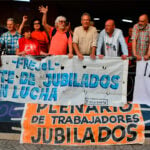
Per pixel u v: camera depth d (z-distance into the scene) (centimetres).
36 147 393
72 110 434
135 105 441
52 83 446
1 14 899
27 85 452
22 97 452
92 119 422
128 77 445
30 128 415
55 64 444
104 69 439
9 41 491
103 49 461
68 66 441
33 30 537
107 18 1073
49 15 938
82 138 408
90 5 1007
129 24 1073
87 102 442
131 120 420
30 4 906
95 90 442
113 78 440
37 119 423
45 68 446
